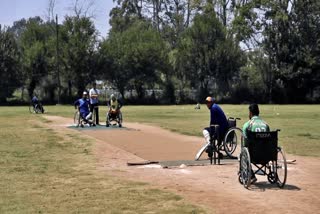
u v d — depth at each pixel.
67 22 77.00
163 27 99.31
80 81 76.81
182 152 16.92
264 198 9.93
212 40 79.00
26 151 17.12
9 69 73.88
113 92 79.50
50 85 76.81
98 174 12.68
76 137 21.69
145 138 21.23
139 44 78.50
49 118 35.72
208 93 79.06
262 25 77.94
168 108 56.62
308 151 17.31
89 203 9.49
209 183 11.47
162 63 78.50
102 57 76.94
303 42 77.12
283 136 22.17
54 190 10.66
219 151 15.23
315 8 77.00
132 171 13.16
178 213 8.77
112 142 19.77
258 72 78.94
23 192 10.44
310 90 78.31
